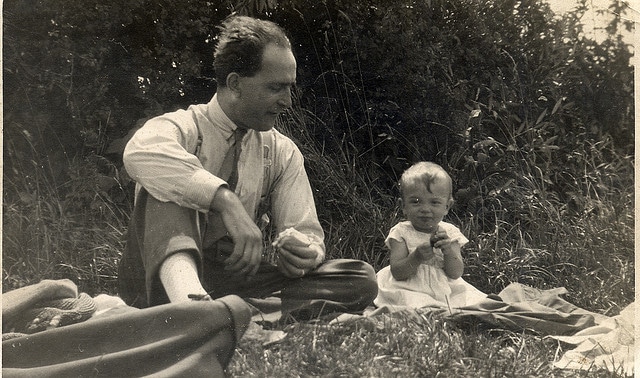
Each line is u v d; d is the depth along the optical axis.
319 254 3.06
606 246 4.21
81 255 4.11
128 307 2.80
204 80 4.77
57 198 4.32
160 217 2.80
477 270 4.19
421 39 4.89
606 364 2.71
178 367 2.24
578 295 3.89
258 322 2.89
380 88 4.91
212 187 2.79
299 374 2.46
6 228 4.12
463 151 4.68
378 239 4.40
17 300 2.68
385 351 2.64
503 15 5.03
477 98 4.74
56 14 4.47
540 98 4.90
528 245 4.36
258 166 3.16
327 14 4.94
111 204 4.43
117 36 4.59
